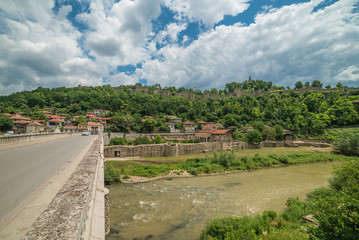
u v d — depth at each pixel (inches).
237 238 615.2
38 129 3376.0
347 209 424.2
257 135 3297.2
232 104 5802.2
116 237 752.3
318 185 1439.5
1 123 2827.3
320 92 5880.9
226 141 3314.5
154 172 1742.1
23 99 5664.4
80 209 147.8
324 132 3939.5
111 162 1948.8
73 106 5452.8
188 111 5846.5
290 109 4618.6
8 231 163.0
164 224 860.6
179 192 1298.0
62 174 391.2
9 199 243.9
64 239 98.0
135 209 1013.2
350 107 4239.7
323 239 424.5
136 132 3838.6
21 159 553.3
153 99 6373.0
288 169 2004.2
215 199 1165.7
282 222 767.7
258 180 1595.7
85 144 1104.2
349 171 940.6
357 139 2591.0
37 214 202.7
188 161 2154.3
